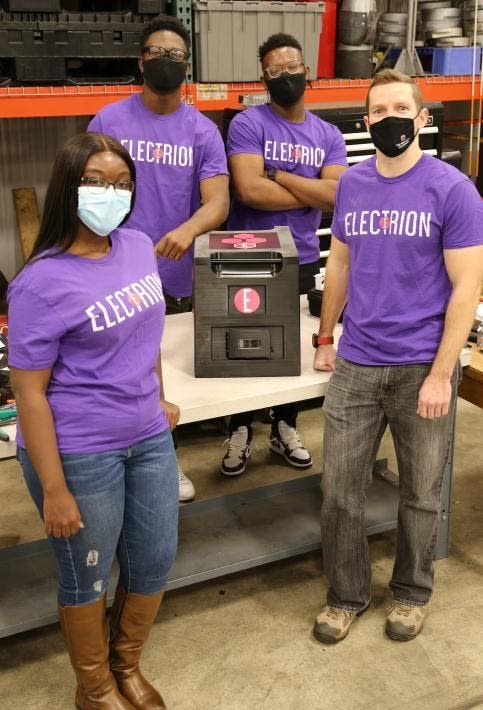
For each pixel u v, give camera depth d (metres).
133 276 1.73
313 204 3.03
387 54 4.57
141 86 3.73
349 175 2.11
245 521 2.75
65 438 1.69
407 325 2.05
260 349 2.29
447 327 2.01
